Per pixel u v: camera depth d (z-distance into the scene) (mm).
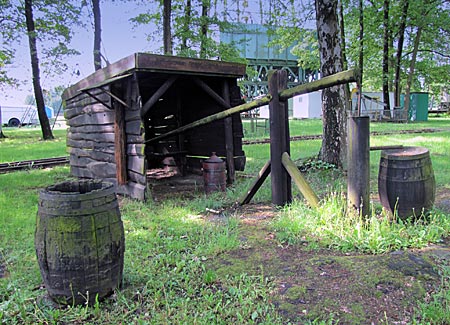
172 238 3350
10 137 17953
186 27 14047
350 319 1962
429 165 3469
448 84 32906
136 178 5246
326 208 3553
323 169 6402
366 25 22516
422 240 2988
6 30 16281
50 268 2139
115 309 2145
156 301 2188
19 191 5914
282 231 3400
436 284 2281
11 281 2521
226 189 5586
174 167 8156
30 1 15273
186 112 7668
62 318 2064
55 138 17094
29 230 3713
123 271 2553
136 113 5125
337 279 2402
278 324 1924
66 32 15055
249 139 14109
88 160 6625
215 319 1991
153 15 14375
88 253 2135
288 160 4191
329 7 6184
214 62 5629
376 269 2477
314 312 2035
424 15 20578
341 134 6410
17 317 2072
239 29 14836
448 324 1886
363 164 3236
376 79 26516
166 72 5160
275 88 4172
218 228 3598
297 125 22375
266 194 5047
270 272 2559
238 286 2355
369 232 3039
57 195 2139
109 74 5496
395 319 1952
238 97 6273
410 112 26094
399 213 3455
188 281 2443
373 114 24406
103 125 5941
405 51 25781
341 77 3357
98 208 2191
